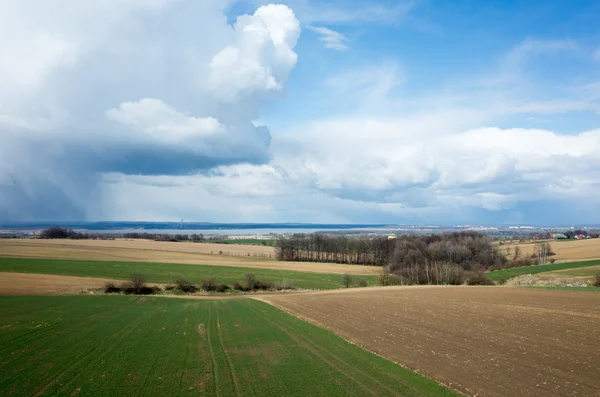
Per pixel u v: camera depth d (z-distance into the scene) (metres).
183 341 25.14
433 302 45.09
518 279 78.94
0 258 90.81
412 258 101.75
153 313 39.03
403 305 42.88
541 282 73.00
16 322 31.77
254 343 24.55
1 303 44.31
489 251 112.06
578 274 78.31
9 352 21.83
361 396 15.21
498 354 21.59
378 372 18.25
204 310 42.09
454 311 37.62
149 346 23.59
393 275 89.25
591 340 25.03
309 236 138.50
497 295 50.78
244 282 78.62
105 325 31.00
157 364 19.53
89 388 15.98
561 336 26.20
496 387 16.34
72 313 37.75
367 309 40.19
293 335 27.06
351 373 18.08
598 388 16.28
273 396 15.17
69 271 79.00
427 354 21.59
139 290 68.94
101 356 21.02
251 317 36.16
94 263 91.25
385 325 30.70
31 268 79.50
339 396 15.19
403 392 15.66
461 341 24.83
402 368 18.88
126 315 37.16
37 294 57.12
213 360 20.36
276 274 91.62
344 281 85.38
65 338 25.72
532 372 18.33
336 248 130.88
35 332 27.58
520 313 35.84
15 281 65.81
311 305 44.91
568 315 34.59
